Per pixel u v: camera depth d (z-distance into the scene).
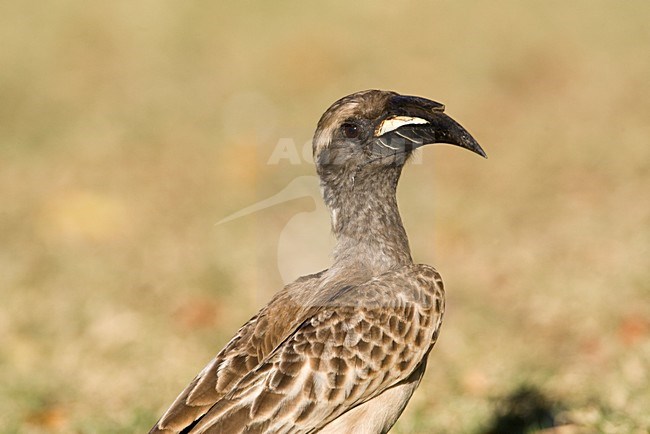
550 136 28.94
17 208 25.52
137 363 17.77
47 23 39.22
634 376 15.70
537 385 15.70
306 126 29.39
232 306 19.81
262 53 36.69
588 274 20.09
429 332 10.95
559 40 36.41
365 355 10.51
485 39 36.91
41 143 29.98
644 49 35.28
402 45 36.81
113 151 29.41
